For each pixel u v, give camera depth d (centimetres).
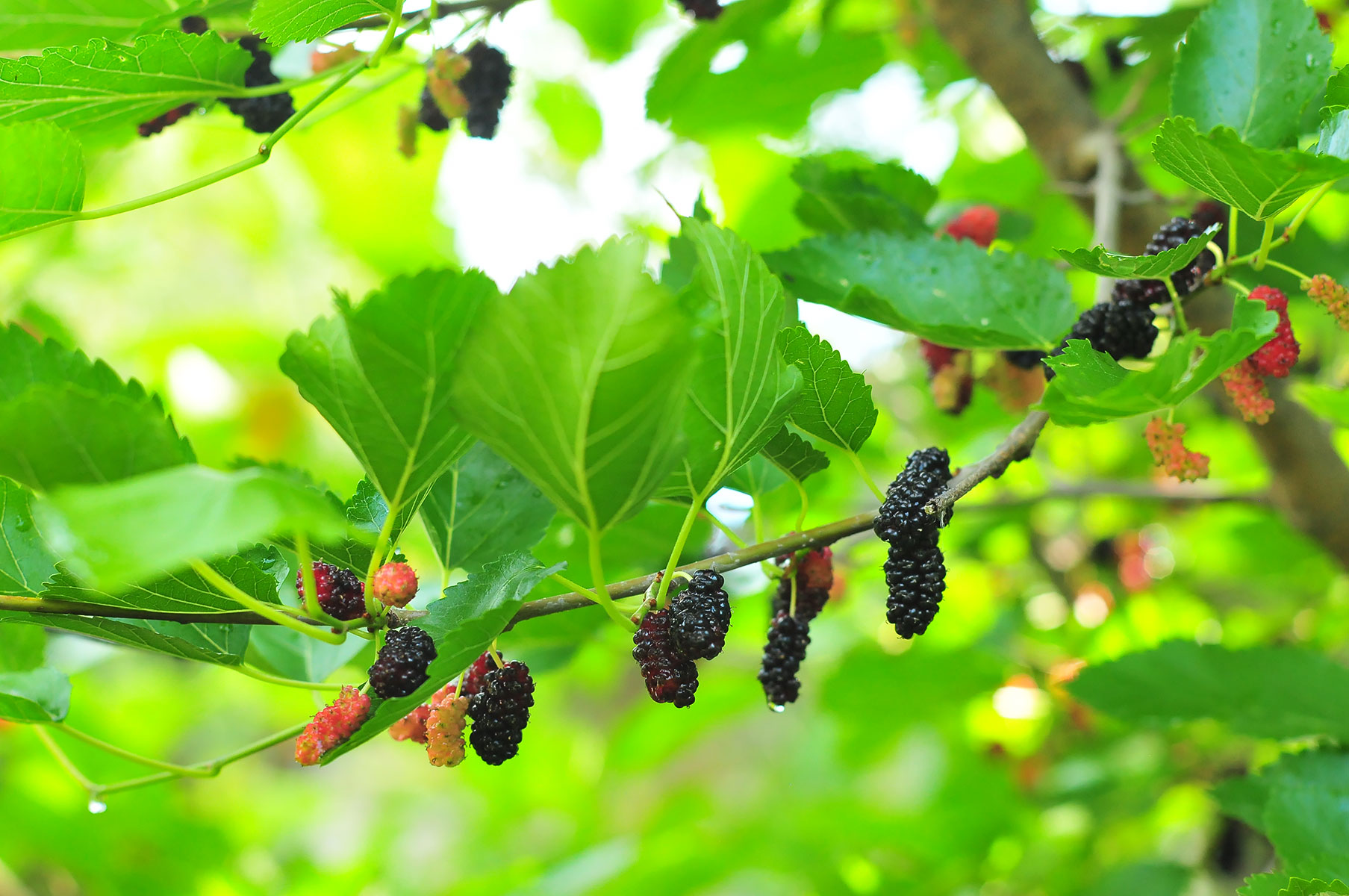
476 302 74
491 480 84
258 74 89
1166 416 80
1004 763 139
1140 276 79
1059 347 86
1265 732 92
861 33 118
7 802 149
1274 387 95
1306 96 84
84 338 182
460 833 216
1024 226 104
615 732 159
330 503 79
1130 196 93
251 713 274
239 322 192
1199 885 118
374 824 220
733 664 153
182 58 84
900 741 166
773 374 77
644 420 72
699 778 259
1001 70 98
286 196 184
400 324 73
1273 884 82
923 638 138
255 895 161
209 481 70
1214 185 79
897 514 78
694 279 75
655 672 76
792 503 101
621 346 71
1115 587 146
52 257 134
